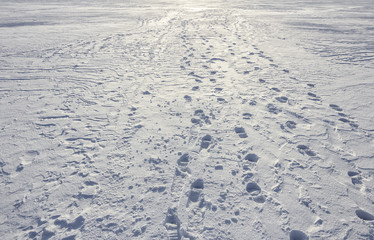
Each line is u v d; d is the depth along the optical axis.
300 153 3.12
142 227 2.19
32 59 7.02
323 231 2.15
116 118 3.98
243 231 2.14
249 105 4.34
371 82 5.27
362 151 3.16
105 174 2.79
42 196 2.52
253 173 2.79
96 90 5.05
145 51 7.82
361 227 2.19
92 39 9.34
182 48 8.11
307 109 4.21
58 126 3.78
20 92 4.97
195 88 5.07
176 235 2.13
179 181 2.70
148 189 2.58
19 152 3.18
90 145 3.32
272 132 3.56
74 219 2.27
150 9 18.12
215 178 2.73
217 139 3.41
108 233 2.14
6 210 2.37
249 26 11.84
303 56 7.21
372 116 3.97
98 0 23.95
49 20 13.09
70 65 6.57
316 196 2.49
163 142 3.35
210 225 2.20
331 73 5.86
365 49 7.87
